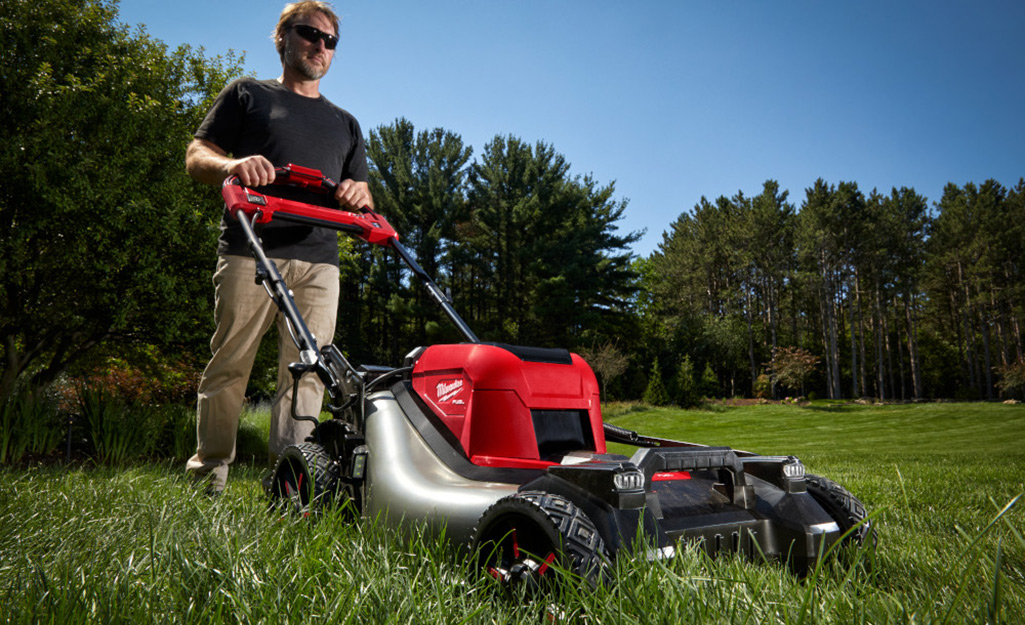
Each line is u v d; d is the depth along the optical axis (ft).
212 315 29.12
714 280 243.81
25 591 5.25
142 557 6.48
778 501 7.66
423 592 5.57
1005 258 215.72
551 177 139.44
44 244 27.48
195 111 34.19
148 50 32.83
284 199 11.86
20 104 25.62
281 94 12.83
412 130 146.41
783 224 233.76
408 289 138.82
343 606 5.03
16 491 9.76
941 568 6.82
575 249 137.18
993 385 222.07
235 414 12.42
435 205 136.67
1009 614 4.98
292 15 12.75
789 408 148.77
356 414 9.71
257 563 6.23
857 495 17.84
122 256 26.91
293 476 9.91
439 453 8.41
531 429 8.20
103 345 34.96
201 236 29.09
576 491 6.34
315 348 10.27
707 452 7.22
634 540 5.78
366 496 8.84
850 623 4.71
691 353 196.24
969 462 38.34
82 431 21.26
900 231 229.66
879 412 138.51
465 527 6.97
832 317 207.31
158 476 13.62
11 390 28.45
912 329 226.58
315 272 12.57
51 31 27.84
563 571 5.27
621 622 4.57
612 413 130.72
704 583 5.18
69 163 25.66
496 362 8.45
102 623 4.79
